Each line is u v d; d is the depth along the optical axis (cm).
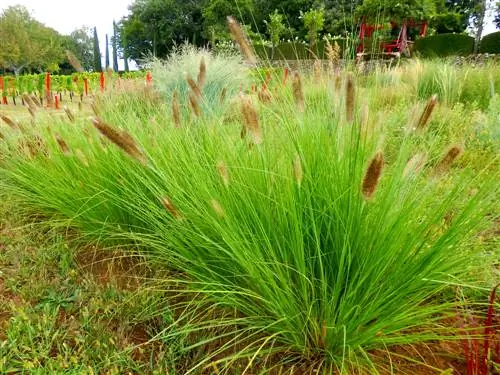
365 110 147
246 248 154
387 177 162
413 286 144
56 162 274
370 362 131
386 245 142
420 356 142
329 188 157
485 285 172
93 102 313
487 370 133
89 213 243
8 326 169
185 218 172
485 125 429
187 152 202
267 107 197
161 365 144
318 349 149
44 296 193
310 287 157
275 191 161
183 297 196
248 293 154
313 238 157
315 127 172
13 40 3338
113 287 191
